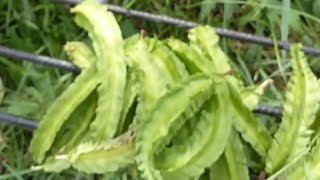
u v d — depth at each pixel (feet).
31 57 2.41
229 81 2.27
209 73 2.23
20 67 2.50
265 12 2.56
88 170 2.23
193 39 2.35
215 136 2.19
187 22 2.48
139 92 2.25
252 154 2.34
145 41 2.33
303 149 2.25
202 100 2.21
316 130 2.33
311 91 2.28
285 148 2.26
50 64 2.41
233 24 2.60
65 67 2.40
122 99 2.27
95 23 2.32
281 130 2.27
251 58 2.55
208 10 2.55
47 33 2.56
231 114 2.21
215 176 2.25
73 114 2.31
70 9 2.47
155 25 2.58
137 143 2.17
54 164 2.26
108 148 2.24
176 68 2.29
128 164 2.24
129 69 2.30
